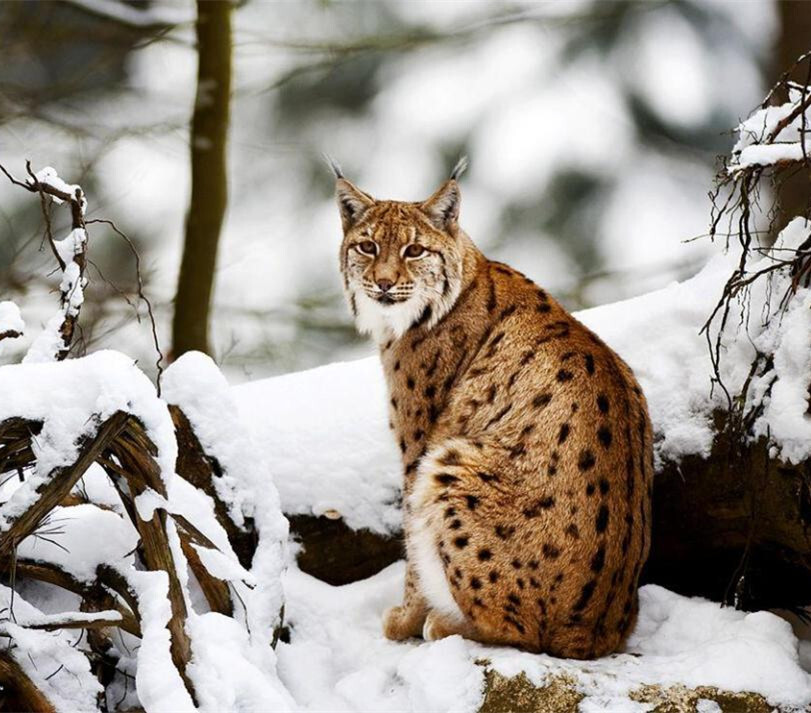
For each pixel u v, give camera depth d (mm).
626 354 10836
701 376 10258
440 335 10922
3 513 7953
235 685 8094
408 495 10648
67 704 8297
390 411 11047
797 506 9445
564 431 9617
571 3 26109
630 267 25266
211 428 9922
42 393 8047
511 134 28500
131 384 8039
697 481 10164
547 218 27906
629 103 28828
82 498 9000
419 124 28672
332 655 10031
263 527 9828
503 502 9602
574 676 8875
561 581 9383
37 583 9195
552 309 10766
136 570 8648
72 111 18766
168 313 17922
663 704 8617
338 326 19578
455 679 9094
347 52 19438
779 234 10242
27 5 19750
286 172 27109
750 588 10164
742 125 9750
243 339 19406
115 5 18500
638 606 10109
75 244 9445
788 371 9570
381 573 10898
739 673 8812
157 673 7723
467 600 9609
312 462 10930
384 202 11523
